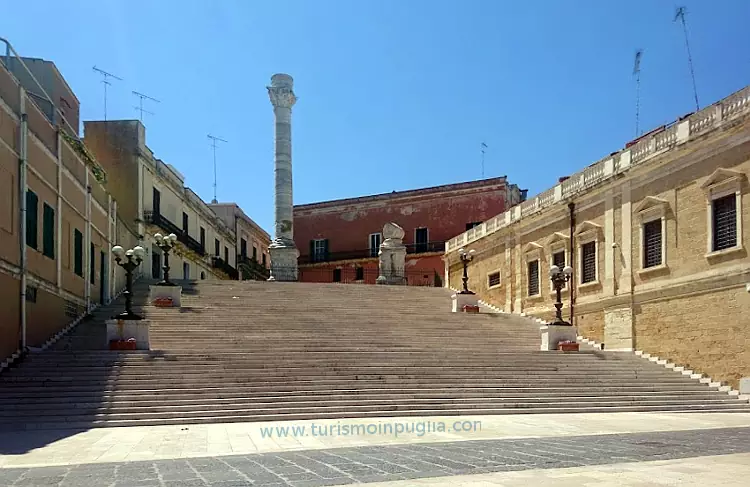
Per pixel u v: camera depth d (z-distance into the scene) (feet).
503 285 112.16
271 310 84.07
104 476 25.26
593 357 67.51
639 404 54.54
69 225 73.05
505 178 161.38
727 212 63.57
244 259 186.29
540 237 100.53
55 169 67.92
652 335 72.84
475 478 23.52
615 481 22.65
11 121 56.18
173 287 84.84
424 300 102.27
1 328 52.85
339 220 181.78
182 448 33.45
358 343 67.82
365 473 24.94
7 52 65.00
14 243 56.03
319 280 181.06
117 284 96.02
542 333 72.90
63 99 97.35
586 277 88.02
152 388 48.98
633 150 78.38
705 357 64.39
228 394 48.93
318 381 52.90
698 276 66.08
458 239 133.90
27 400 45.68
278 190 138.10
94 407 45.27
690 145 67.67
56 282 67.82
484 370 59.52
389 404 49.85
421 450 31.78
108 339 59.26
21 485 23.54
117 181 115.75
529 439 36.09
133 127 117.70
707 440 35.45
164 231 125.29
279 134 139.33
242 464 27.96
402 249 139.44
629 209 78.18
